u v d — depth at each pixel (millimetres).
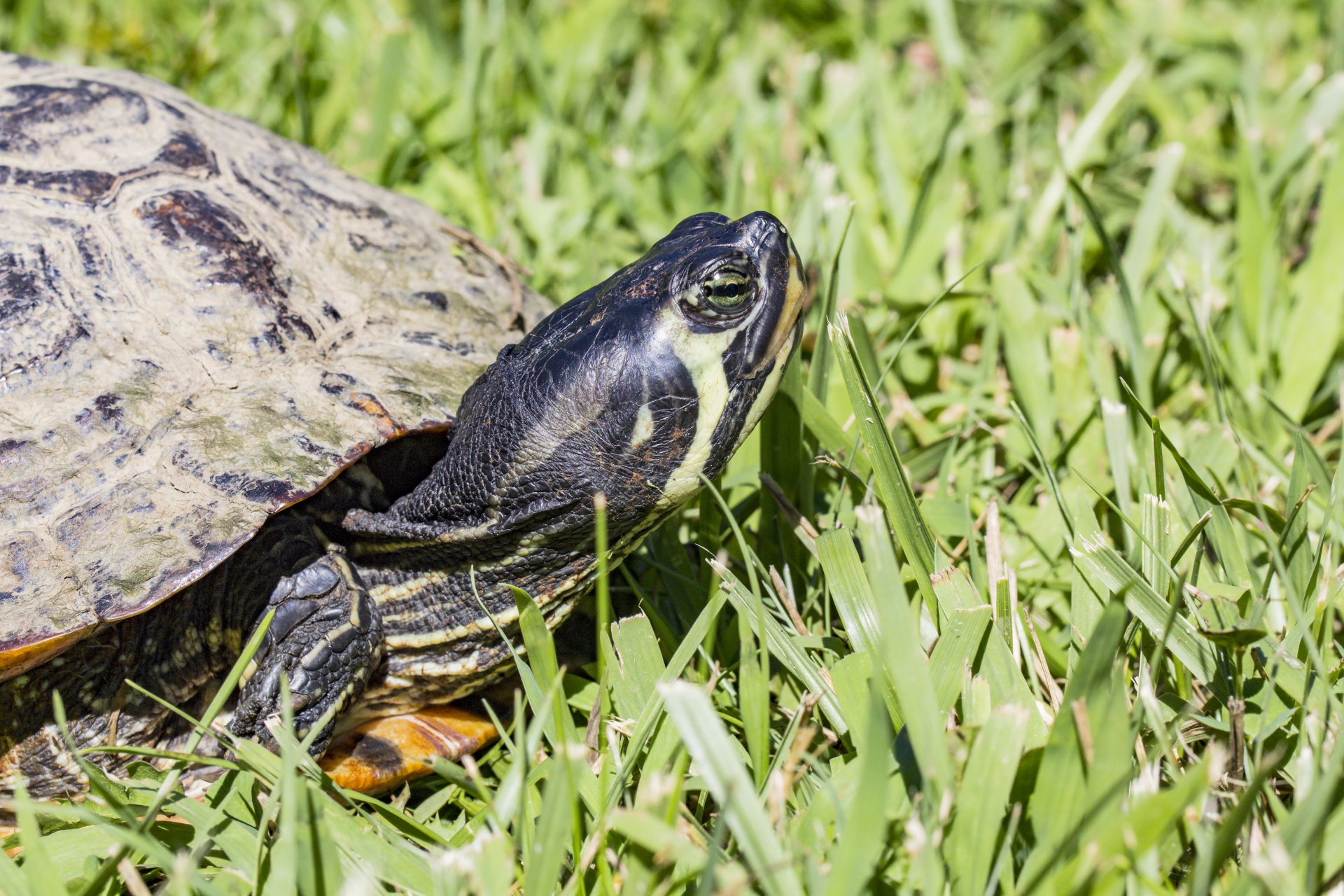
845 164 4508
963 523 2705
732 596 2162
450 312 2691
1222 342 3486
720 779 1605
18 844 2012
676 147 4586
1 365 2178
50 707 2232
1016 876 1789
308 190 2824
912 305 3557
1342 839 1642
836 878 1588
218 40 5379
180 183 2570
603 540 1895
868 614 2176
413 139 4531
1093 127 4535
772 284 2229
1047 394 3178
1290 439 3215
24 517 2062
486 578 2336
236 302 2373
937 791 1719
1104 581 2139
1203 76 5344
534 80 4988
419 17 5594
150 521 2061
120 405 2170
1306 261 3773
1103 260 4043
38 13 5234
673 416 2203
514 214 4250
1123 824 1592
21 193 2432
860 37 5871
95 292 2301
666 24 6016
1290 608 2322
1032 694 2062
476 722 2412
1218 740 2004
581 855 1808
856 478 2611
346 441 2213
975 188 4641
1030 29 5816
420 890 1832
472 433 2273
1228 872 1739
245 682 2236
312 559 2273
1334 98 4234
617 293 2258
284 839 1648
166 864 1683
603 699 2176
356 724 2469
